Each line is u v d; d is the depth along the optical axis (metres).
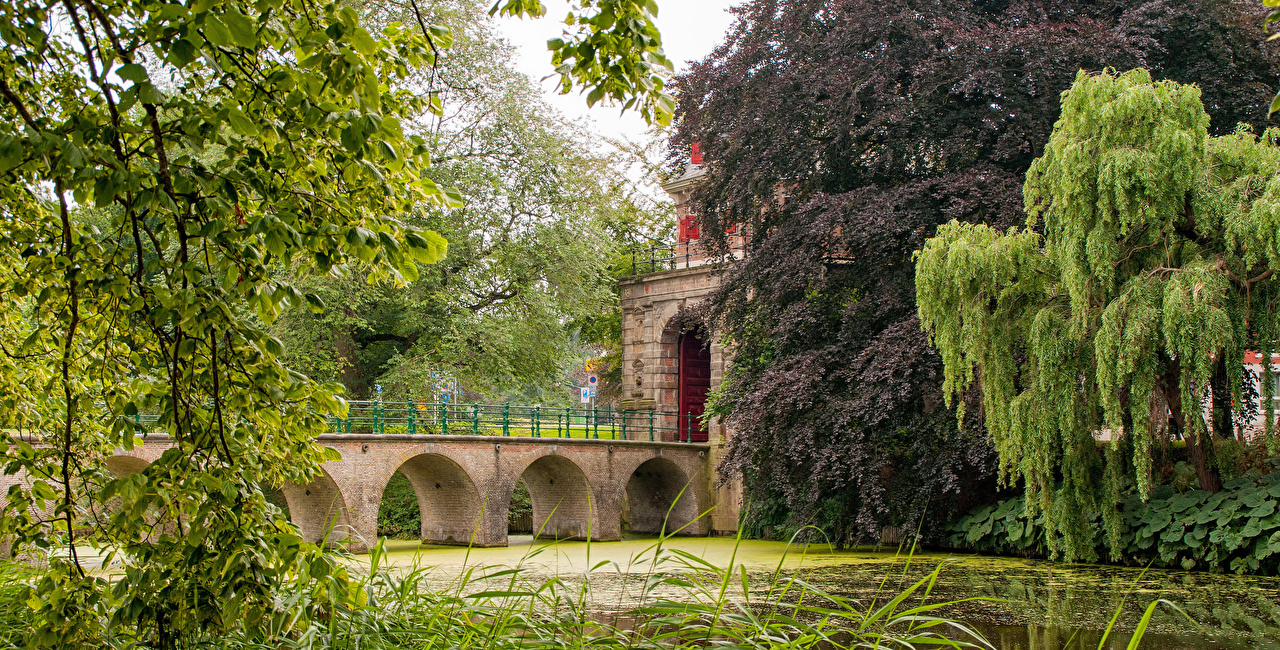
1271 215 14.76
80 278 5.01
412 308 27.98
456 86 28.23
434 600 6.61
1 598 6.87
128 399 5.93
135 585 5.09
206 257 4.84
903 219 20.28
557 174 30.00
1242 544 17.08
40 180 5.82
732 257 25.44
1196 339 15.39
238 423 5.09
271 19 4.70
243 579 4.91
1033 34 19.75
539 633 6.18
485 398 33.28
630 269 38.00
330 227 4.91
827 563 19.66
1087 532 17.70
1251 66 21.22
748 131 23.20
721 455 30.97
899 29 21.52
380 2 20.88
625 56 5.30
